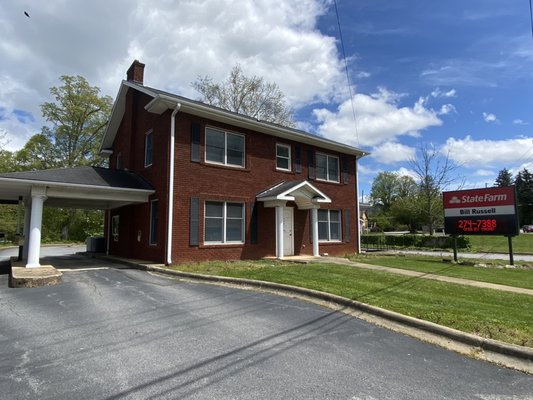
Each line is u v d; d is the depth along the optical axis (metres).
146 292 8.55
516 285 10.12
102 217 39.12
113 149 20.42
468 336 5.43
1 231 33.53
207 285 9.54
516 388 4.01
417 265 14.24
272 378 4.05
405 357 4.85
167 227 12.84
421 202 36.59
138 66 17.44
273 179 16.53
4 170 33.38
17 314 6.61
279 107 36.56
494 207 15.09
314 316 6.71
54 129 36.22
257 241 15.54
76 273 11.52
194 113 13.92
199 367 4.31
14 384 3.83
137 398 3.54
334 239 19.53
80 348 4.90
